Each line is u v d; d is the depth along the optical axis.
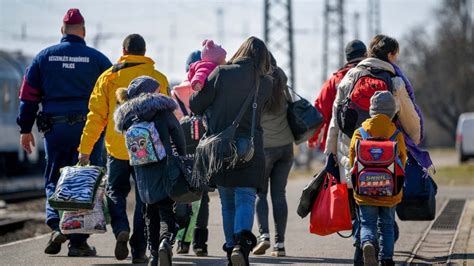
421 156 19.16
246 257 16.92
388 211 17.89
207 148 16.88
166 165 17.80
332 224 18.30
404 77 19.31
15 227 31.31
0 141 69.88
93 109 20.67
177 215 19.91
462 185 49.31
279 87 20.47
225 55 18.41
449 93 192.00
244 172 17.19
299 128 21.66
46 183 22.61
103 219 20.56
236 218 17.20
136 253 20.72
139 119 18.06
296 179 69.69
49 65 22.27
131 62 20.83
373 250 17.02
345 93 18.89
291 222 30.03
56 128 22.20
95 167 20.64
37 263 21.08
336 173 18.89
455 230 26.80
